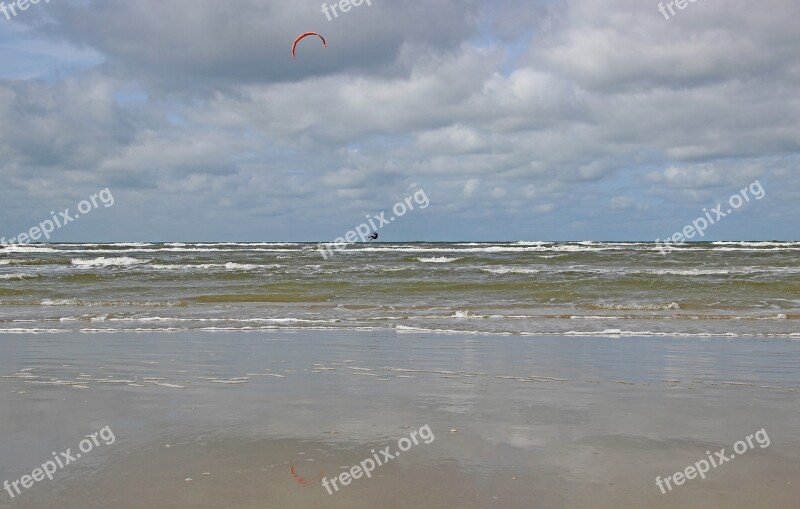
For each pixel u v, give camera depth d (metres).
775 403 7.12
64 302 19.48
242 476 4.67
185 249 58.97
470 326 14.47
